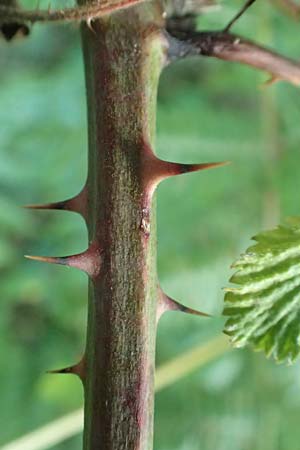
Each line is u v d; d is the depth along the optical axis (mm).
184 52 188
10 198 420
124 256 169
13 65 476
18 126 396
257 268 177
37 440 238
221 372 348
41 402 411
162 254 342
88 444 167
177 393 355
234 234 343
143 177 171
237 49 195
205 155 343
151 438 168
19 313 443
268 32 326
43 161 386
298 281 177
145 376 168
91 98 176
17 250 436
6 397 419
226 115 352
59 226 400
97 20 176
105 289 169
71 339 437
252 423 346
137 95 175
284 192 343
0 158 387
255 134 346
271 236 179
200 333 341
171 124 343
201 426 349
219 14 310
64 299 419
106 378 167
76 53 451
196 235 344
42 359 434
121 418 166
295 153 346
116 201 171
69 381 392
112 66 175
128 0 173
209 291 338
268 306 177
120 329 168
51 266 429
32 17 178
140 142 172
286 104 349
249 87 362
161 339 347
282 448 341
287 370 346
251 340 176
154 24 178
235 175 345
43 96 406
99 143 173
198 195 347
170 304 173
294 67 199
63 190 381
